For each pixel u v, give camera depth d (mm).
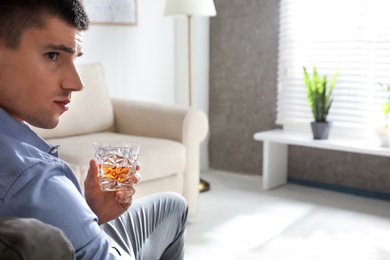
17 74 833
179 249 1610
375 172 3738
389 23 3559
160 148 2840
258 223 3092
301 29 3918
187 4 3660
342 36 3754
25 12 812
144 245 1438
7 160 795
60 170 847
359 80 3719
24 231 684
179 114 3047
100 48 3736
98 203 1141
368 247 2715
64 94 865
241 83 4277
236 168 4398
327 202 3584
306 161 4035
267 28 4086
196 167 3084
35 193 780
